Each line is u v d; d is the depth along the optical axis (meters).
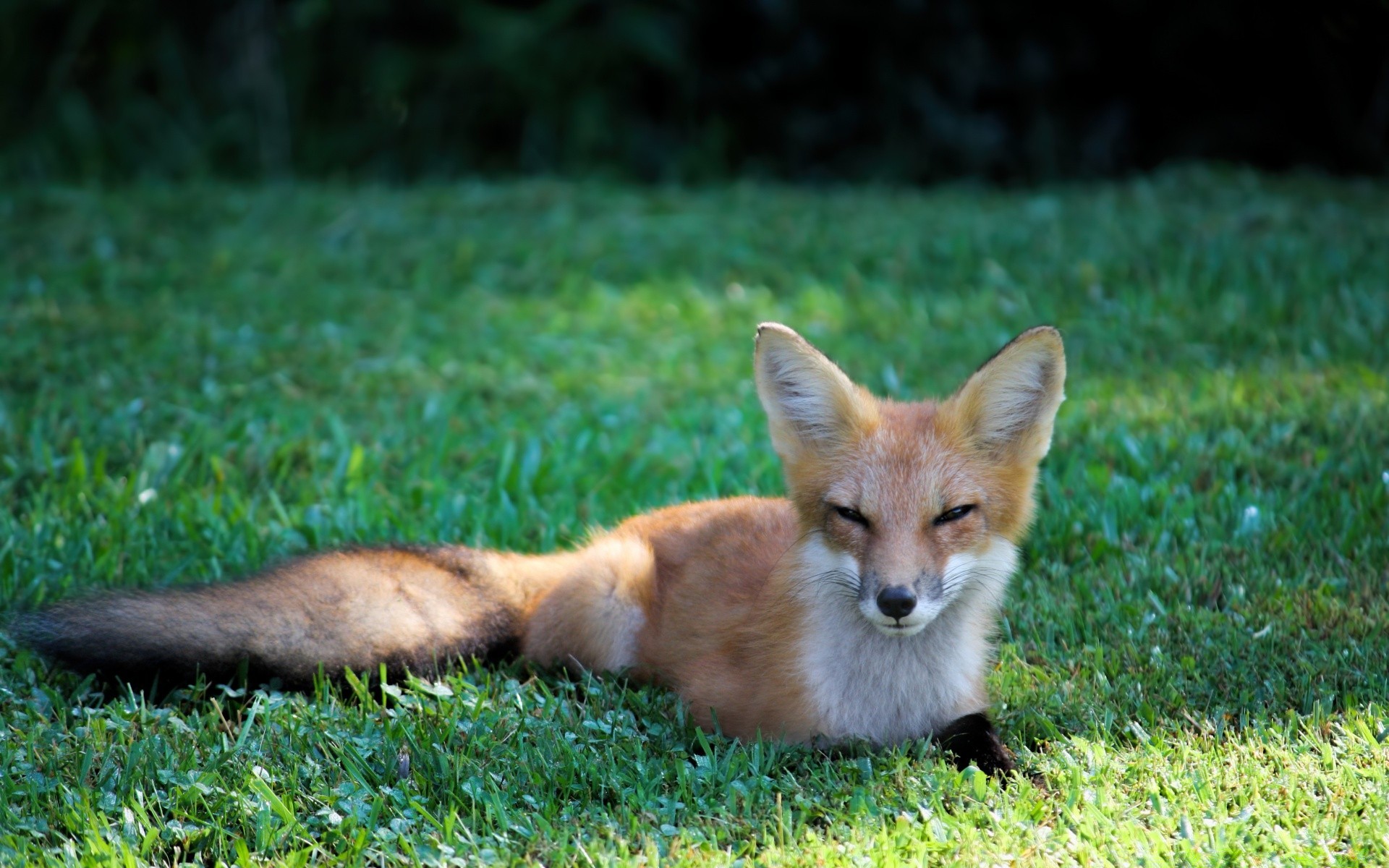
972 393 6.91
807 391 7.08
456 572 8.20
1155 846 5.71
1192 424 11.52
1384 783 6.09
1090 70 24.31
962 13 24.06
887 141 24.89
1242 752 6.51
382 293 16.47
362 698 7.21
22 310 14.66
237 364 13.39
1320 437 11.08
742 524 8.08
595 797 6.41
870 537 6.68
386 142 25.16
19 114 24.42
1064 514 9.77
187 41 25.00
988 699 7.45
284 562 8.02
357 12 24.33
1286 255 16.36
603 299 16.23
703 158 24.73
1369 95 23.09
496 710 7.14
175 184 23.55
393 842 5.90
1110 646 8.07
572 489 10.73
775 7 24.09
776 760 6.68
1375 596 8.46
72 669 7.16
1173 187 20.56
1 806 6.01
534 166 24.58
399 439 11.62
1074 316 15.01
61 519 9.55
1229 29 22.73
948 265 17.27
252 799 6.18
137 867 5.63
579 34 24.11
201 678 7.30
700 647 7.49
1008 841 5.78
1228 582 8.82
